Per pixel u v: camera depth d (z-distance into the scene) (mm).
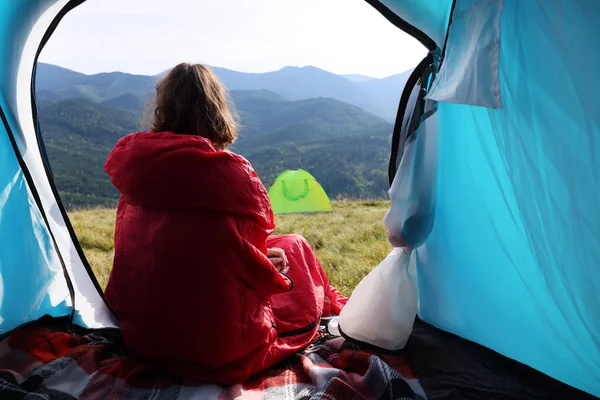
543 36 1516
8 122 2055
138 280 1748
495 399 1755
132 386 1728
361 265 3951
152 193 1636
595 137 1472
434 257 2191
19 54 2025
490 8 1579
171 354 1755
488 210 1907
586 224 1521
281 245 2244
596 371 1715
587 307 1588
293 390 1761
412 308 2064
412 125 1942
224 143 1885
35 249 2203
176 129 1801
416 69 1977
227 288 1684
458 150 1941
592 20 1433
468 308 2105
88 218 7547
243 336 1751
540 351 1880
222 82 1892
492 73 1549
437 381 1867
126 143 1706
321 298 2264
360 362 1854
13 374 1750
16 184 2129
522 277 1826
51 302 2258
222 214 1670
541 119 1542
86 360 1846
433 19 1854
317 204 8578
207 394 1687
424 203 1979
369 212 8156
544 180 1564
